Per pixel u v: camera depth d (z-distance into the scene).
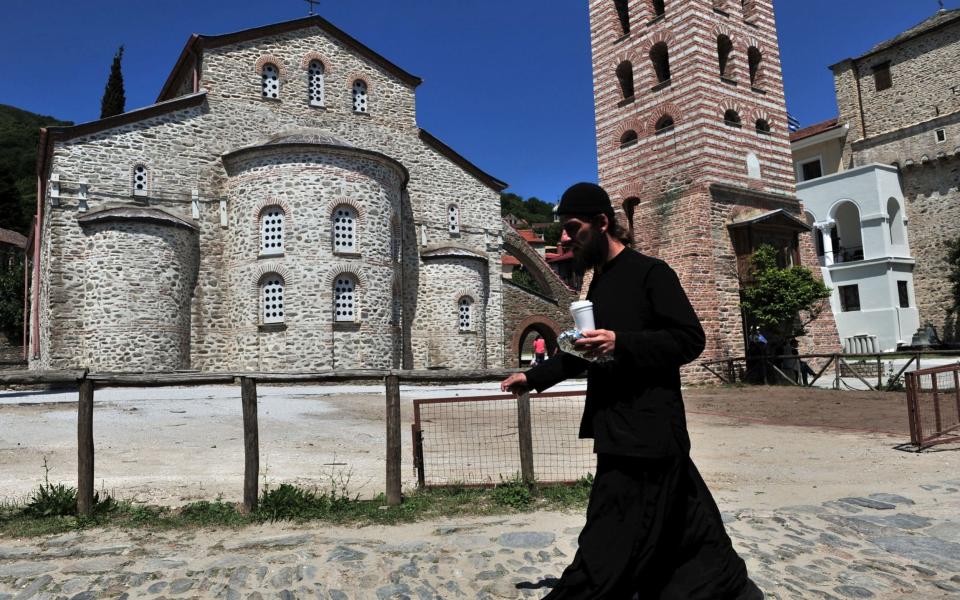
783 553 4.71
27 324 34.34
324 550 4.90
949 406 13.97
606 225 3.10
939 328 32.62
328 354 22.52
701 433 11.25
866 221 33.06
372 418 12.95
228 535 5.41
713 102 23.19
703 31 23.36
